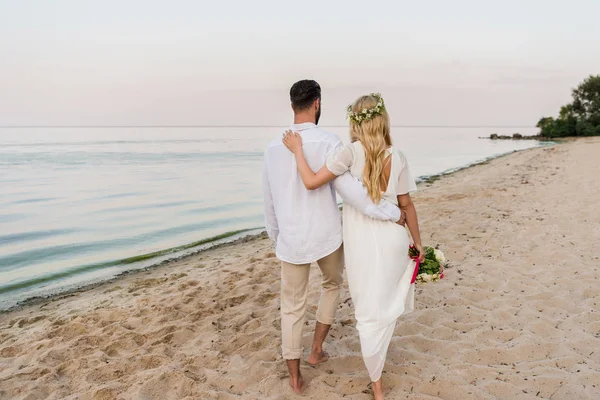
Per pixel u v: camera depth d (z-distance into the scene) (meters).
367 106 2.64
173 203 12.59
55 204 12.33
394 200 2.74
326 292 3.12
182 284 5.65
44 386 3.20
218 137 85.12
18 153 33.41
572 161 20.06
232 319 4.30
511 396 2.75
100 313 4.79
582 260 5.19
